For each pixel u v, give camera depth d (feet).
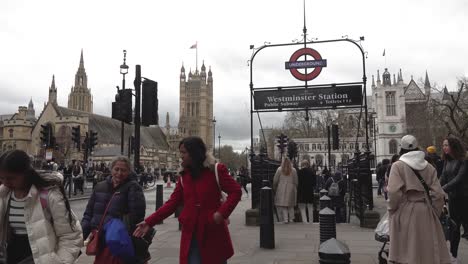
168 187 140.46
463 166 21.99
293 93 43.39
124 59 110.63
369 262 23.84
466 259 24.22
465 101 138.31
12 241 12.40
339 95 42.47
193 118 507.30
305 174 45.01
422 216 16.16
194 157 14.61
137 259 15.42
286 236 33.37
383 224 19.98
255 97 44.04
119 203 15.75
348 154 243.40
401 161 16.88
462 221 22.61
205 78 515.09
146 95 34.91
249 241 31.17
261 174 41.60
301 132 310.45
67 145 278.46
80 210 58.95
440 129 156.15
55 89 377.09
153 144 403.13
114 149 313.32
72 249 12.39
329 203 31.24
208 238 14.24
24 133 352.08
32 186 12.18
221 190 14.83
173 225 41.09
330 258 14.26
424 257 15.89
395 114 345.51
